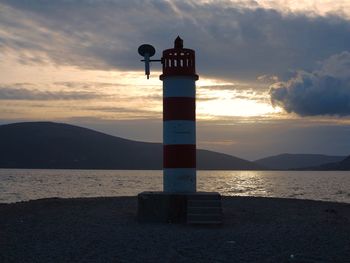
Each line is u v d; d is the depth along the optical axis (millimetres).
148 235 14828
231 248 12906
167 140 18281
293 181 135750
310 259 11664
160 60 18766
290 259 11609
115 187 86562
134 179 138625
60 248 12891
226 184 108062
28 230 15906
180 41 18375
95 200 25500
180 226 16672
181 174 18125
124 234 15000
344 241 14250
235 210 21125
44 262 11242
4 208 22266
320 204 25281
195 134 18516
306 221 18391
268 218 19016
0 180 115500
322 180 147000
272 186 99125
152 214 17562
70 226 16656
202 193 17672
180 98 18109
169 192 18016
